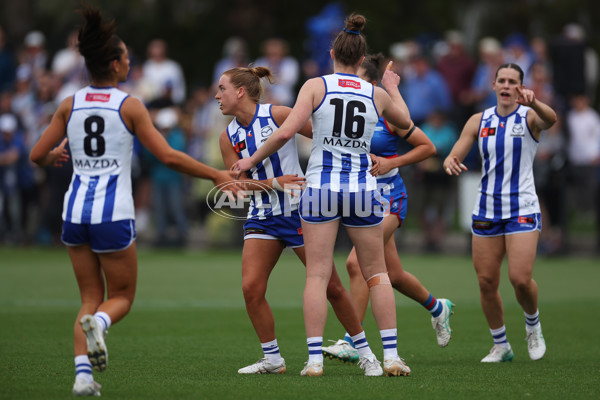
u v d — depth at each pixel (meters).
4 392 17.80
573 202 57.75
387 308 20.06
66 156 19.69
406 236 65.12
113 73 18.59
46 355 23.30
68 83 59.44
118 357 23.45
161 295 37.81
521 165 23.53
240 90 21.17
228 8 85.50
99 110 18.27
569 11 83.75
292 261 53.41
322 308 19.95
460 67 58.31
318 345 20.14
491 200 23.72
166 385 18.92
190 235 63.44
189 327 29.33
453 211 69.94
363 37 20.28
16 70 69.38
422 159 22.86
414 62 55.56
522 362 23.28
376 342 26.88
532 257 23.27
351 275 24.17
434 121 54.28
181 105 61.41
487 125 23.98
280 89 57.16
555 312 33.38
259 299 21.09
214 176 18.70
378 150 24.03
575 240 62.09
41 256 53.34
